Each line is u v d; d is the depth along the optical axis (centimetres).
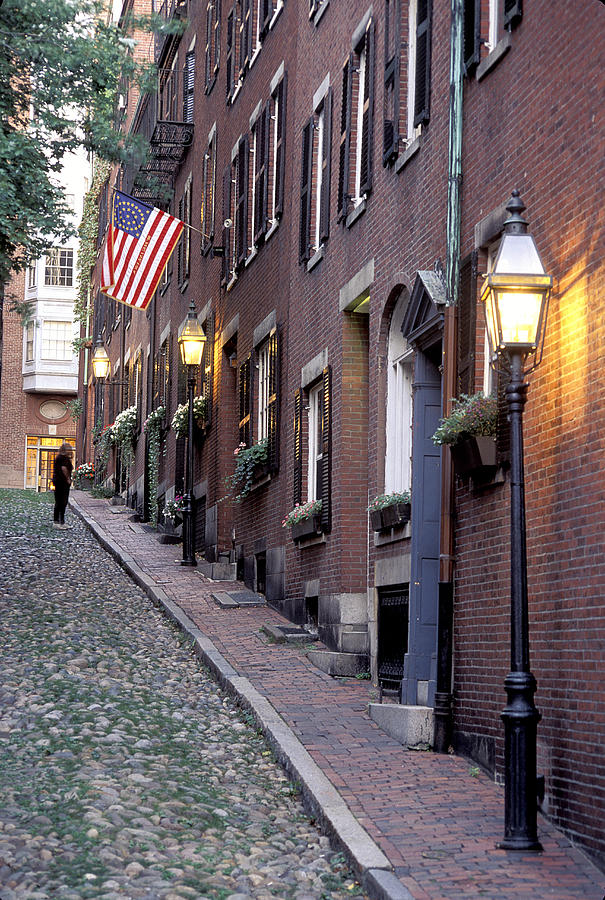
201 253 2938
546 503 967
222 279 2628
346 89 1705
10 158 1762
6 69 1791
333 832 905
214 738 1209
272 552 2059
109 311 5116
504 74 1110
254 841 908
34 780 993
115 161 1931
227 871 832
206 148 2906
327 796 985
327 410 1733
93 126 1856
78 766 1044
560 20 988
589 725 868
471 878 787
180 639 1750
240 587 2250
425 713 1181
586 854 850
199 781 1051
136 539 3045
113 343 4956
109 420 4981
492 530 1099
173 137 3159
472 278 1163
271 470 2072
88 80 1859
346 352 1684
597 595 866
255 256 2320
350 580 1639
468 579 1156
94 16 1842
